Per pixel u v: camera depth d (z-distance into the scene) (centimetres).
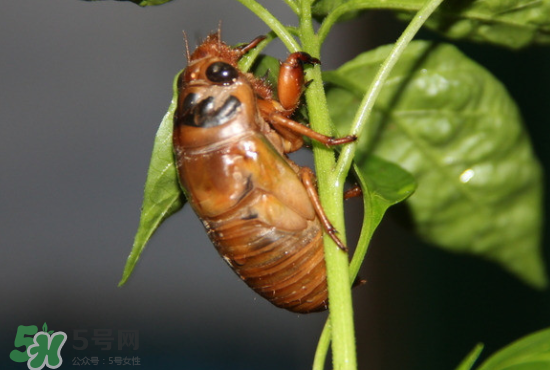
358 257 19
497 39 21
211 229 20
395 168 21
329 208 19
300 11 20
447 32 21
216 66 20
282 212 20
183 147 20
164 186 20
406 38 19
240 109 20
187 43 21
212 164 20
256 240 20
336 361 19
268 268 20
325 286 20
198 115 20
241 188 20
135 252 20
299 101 20
